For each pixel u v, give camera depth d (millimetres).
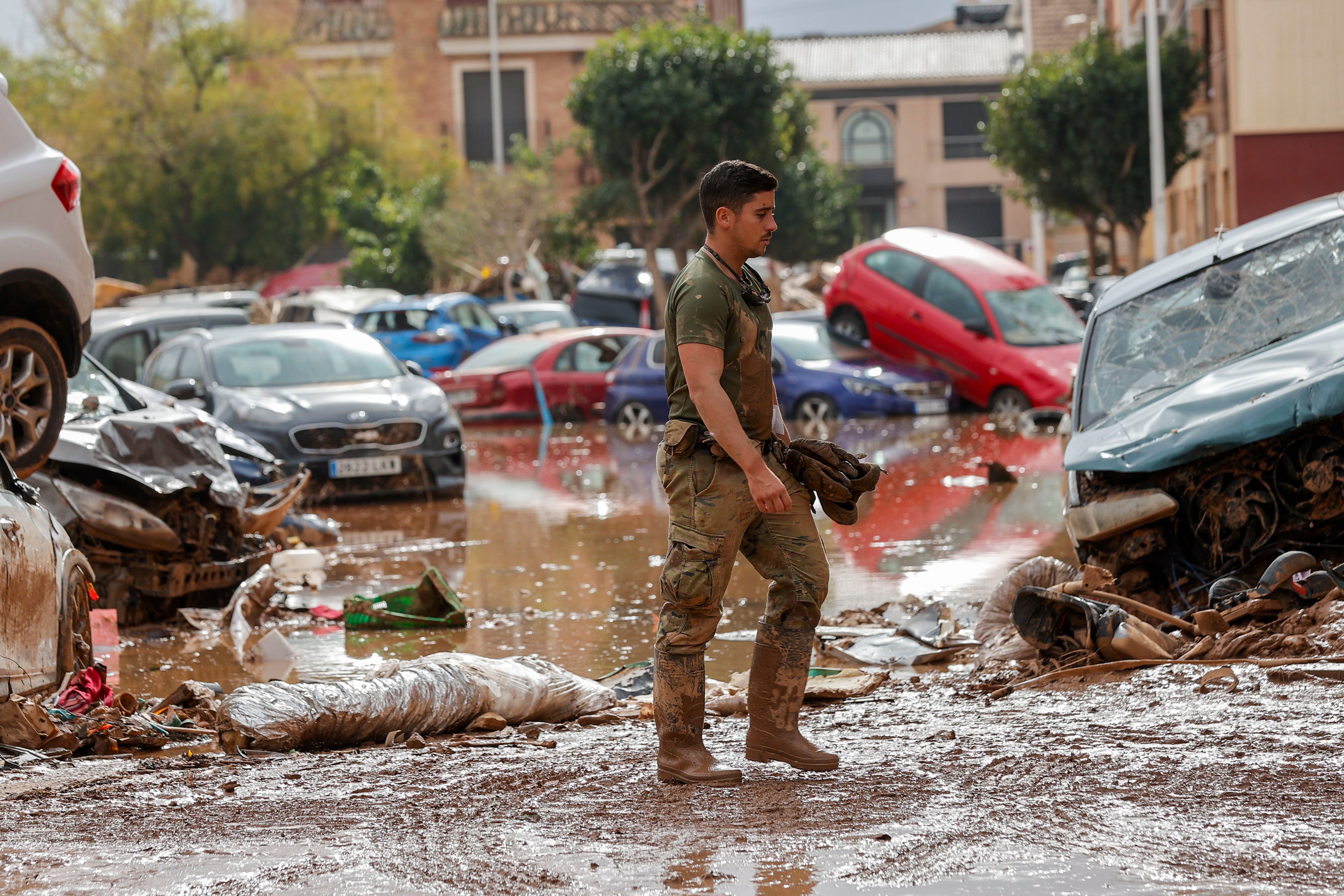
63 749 9680
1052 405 35781
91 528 15148
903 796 7383
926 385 37875
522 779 8266
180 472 16359
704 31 69500
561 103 103750
